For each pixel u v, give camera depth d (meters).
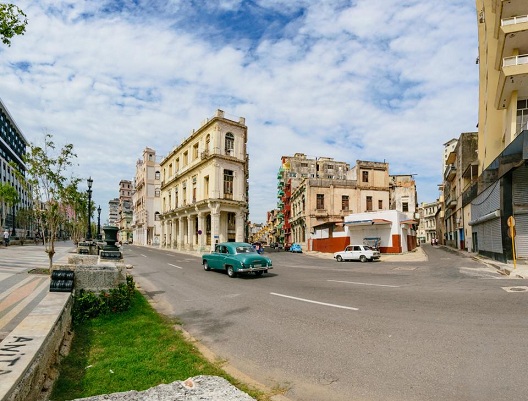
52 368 4.15
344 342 5.34
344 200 44.25
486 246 22.41
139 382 3.87
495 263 17.73
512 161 16.61
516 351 4.64
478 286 10.17
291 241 57.38
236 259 14.18
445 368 4.22
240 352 5.15
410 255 28.69
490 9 26.00
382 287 10.52
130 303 7.56
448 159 39.06
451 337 5.32
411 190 48.31
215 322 6.91
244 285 11.76
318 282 12.18
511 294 8.59
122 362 4.45
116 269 7.37
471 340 5.14
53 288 6.45
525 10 18.91
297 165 66.31
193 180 40.78
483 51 28.00
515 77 18.08
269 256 33.34
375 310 7.28
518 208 17.28
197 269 17.59
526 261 16.66
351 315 6.93
